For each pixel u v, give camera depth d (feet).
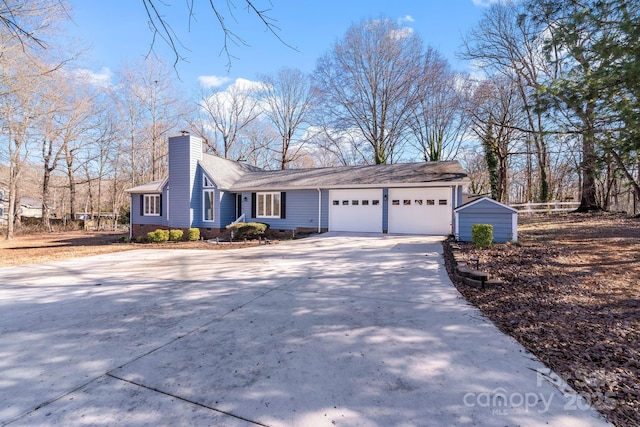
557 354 9.96
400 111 81.10
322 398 7.70
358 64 80.84
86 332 11.97
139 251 37.73
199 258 30.68
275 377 8.63
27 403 7.59
